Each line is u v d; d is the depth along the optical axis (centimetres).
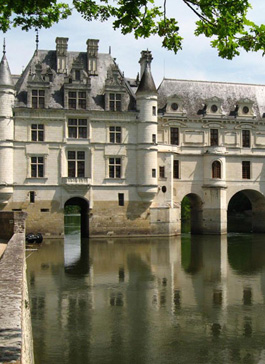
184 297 2914
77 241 5722
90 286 3188
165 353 1980
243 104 6944
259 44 1319
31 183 5800
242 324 2380
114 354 1958
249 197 7394
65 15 1862
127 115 6119
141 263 4147
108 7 1744
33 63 6144
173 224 6353
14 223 3638
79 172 6003
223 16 1292
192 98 6981
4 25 1830
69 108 5931
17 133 5769
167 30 1455
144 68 6706
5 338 924
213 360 1912
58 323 2356
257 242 5800
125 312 2566
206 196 6694
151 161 6109
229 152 6875
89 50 6309
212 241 5891
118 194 6103
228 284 3303
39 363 1853
